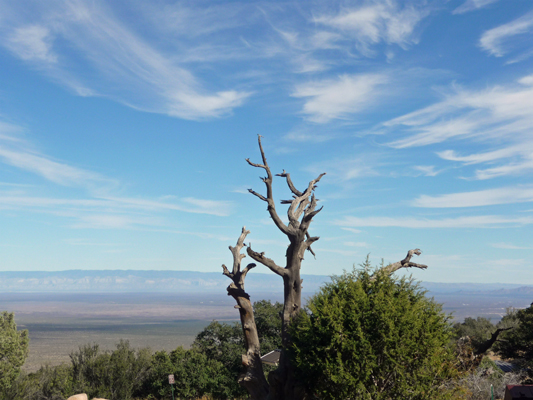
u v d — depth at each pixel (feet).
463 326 146.72
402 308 42.16
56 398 97.71
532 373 76.48
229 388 108.99
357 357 39.88
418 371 39.99
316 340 42.93
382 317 40.45
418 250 57.57
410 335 40.65
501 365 96.78
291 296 54.03
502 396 58.29
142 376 111.96
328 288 47.32
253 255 53.83
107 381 103.96
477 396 56.08
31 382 102.78
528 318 89.10
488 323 148.87
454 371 43.09
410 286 46.85
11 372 110.73
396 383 40.37
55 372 108.47
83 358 109.40
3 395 94.22
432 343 40.78
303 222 54.44
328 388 42.52
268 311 125.08
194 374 110.42
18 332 125.08
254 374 53.67
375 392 39.75
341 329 41.29
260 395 53.26
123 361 107.65
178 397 108.27
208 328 133.28
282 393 49.19
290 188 62.34
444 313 44.42
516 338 85.05
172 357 118.93
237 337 127.95
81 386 100.01
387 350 40.19
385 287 45.16
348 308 42.88
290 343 48.62
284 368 49.52
